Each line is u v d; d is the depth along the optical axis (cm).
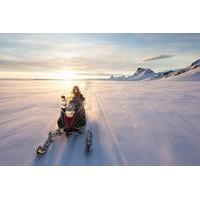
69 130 571
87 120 758
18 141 566
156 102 1117
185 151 514
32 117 805
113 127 677
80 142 550
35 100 1214
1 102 1130
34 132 633
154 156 489
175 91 1662
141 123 719
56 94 1515
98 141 562
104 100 1233
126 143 551
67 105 627
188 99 1202
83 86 2467
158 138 585
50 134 546
